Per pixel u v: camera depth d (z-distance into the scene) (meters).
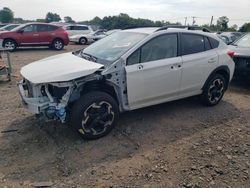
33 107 3.89
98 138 4.20
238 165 3.63
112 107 4.19
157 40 4.64
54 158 3.69
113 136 4.31
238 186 3.23
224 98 6.38
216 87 5.66
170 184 3.23
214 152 3.94
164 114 5.25
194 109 5.55
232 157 3.82
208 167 3.57
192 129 4.68
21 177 3.30
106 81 4.16
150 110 5.41
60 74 3.82
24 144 4.02
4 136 4.24
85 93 4.21
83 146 3.99
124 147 4.01
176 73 4.82
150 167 3.54
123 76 4.25
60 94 4.00
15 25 18.89
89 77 3.99
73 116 3.95
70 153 3.81
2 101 5.82
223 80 5.72
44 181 3.23
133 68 4.28
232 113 5.45
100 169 3.48
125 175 3.37
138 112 5.29
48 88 3.94
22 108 5.41
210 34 5.54
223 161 3.72
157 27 5.20
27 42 15.66
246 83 7.90
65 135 4.30
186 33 5.07
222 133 4.56
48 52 15.41
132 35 4.84
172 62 4.74
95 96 4.02
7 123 4.70
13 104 5.64
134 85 4.34
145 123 4.83
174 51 4.86
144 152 3.90
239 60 7.05
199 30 5.41
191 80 5.13
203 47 5.32
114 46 4.70
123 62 4.23
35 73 4.01
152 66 4.48
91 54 4.77
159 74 4.59
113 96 4.43
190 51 5.09
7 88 6.82
